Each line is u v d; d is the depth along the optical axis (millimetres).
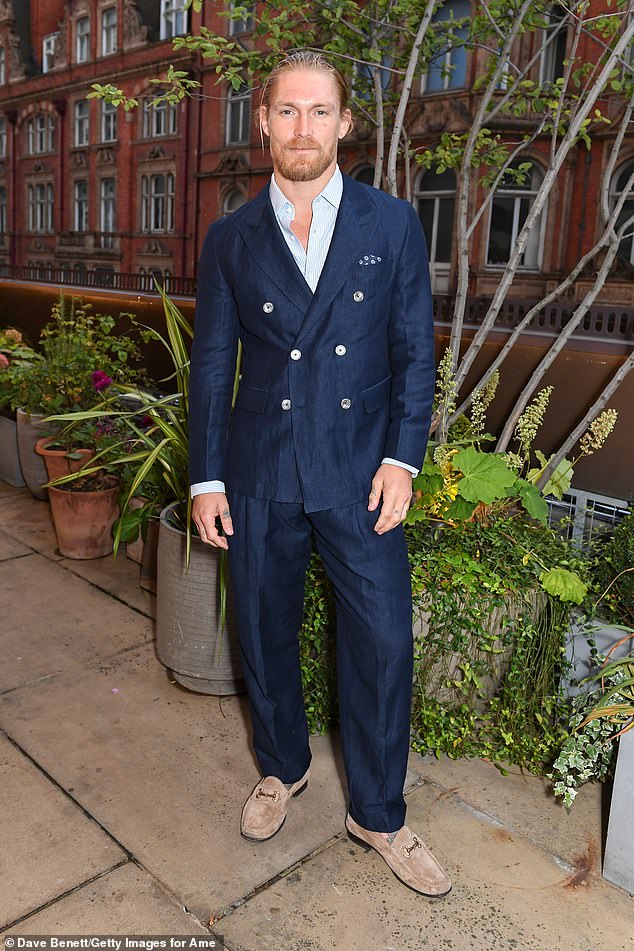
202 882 1786
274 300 1568
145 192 20609
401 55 3158
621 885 1819
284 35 2895
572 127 2670
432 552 2352
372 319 1568
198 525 1735
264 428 1635
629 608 2283
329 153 1474
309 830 1976
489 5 2855
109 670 2744
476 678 2297
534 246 16125
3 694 2566
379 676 1680
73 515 3639
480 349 3234
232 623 2492
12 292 6395
